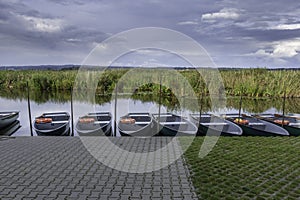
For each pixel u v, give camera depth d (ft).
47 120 32.96
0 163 17.33
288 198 12.26
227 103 60.49
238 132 27.17
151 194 12.87
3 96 70.59
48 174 15.46
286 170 15.87
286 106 60.29
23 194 12.84
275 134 26.91
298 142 22.95
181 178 14.84
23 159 18.16
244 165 16.80
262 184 13.84
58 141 23.17
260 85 65.72
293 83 67.31
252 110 55.36
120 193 13.00
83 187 13.70
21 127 39.65
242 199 12.16
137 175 15.35
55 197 12.54
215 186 13.67
